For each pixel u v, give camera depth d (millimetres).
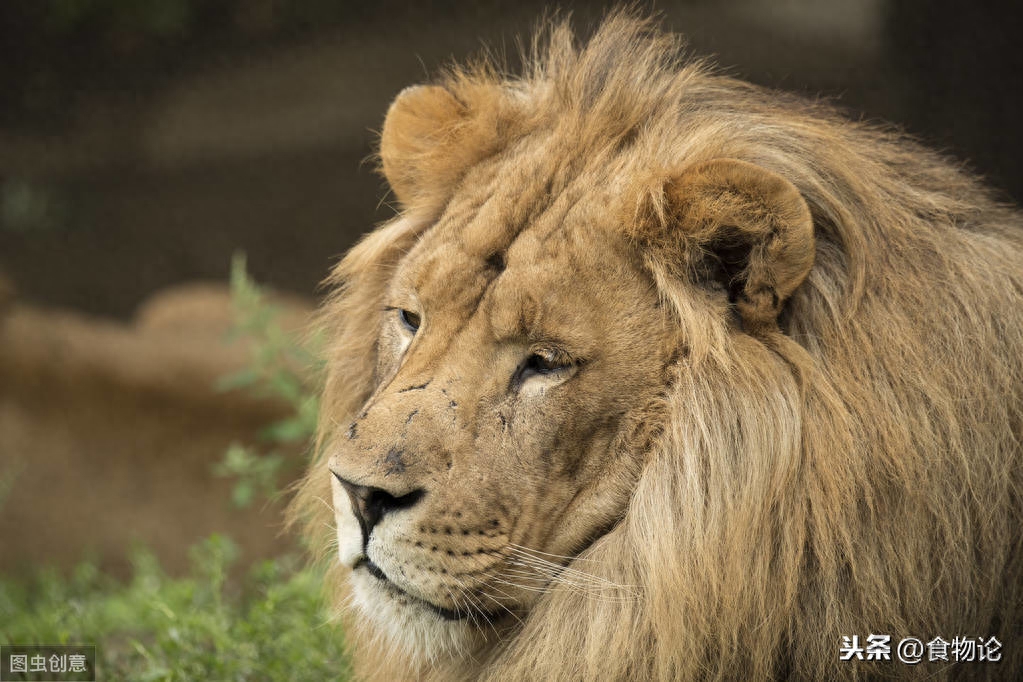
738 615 6336
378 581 6621
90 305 28578
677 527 6320
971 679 6938
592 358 6434
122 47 34969
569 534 6586
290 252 29297
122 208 31703
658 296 6492
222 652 9266
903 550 6383
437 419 6406
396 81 31562
